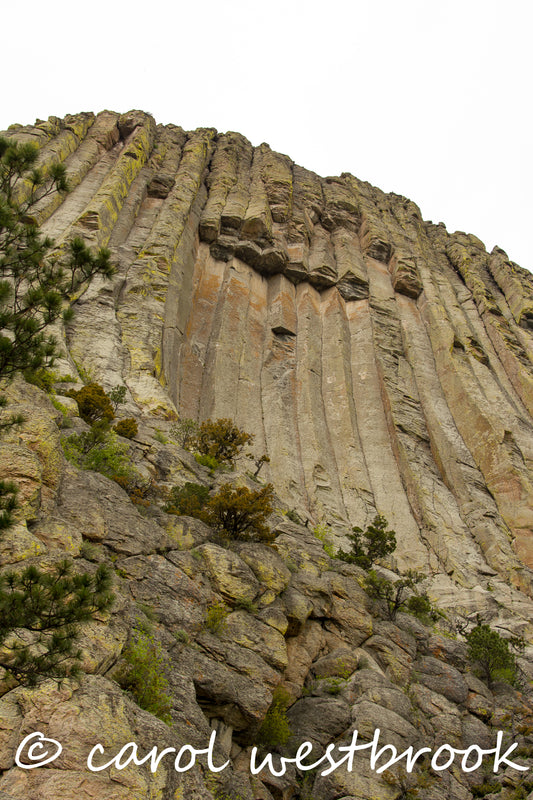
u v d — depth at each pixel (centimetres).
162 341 3784
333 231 6444
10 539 1041
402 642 2075
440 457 4228
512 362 5384
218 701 1292
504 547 3541
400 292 5819
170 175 5756
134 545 1448
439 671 2034
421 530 3719
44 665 767
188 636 1335
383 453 4231
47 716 817
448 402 4659
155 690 1070
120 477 1805
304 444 4100
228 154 6869
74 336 3331
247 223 5494
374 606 2202
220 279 5153
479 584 3306
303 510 3612
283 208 6012
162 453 2316
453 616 2894
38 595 770
